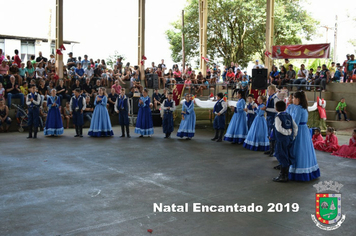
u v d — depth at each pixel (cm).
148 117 1155
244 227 409
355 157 841
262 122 916
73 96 1149
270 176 654
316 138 988
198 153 876
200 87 1736
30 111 1107
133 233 388
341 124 1472
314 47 1412
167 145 992
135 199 509
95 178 627
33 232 389
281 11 2647
